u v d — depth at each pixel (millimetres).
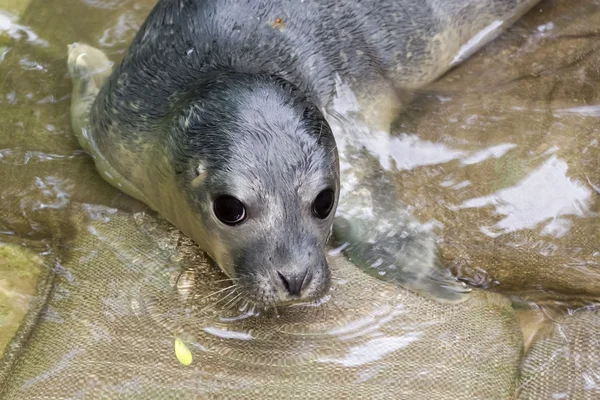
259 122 3725
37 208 4477
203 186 3734
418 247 4297
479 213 4496
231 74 4105
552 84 5379
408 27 5285
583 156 4816
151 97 4406
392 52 5242
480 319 3936
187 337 3758
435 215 4473
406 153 4820
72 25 5734
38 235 4336
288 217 3600
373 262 4199
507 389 3646
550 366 3734
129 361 3646
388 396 3566
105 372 3600
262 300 3625
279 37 4773
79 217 4418
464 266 4246
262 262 3596
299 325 3844
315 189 3658
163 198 4254
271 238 3588
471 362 3732
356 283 4074
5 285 4055
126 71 4684
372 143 4824
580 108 5168
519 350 3803
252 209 3592
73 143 4883
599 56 5574
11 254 4215
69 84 5289
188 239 4270
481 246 4328
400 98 5281
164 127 4129
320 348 3746
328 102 4887
